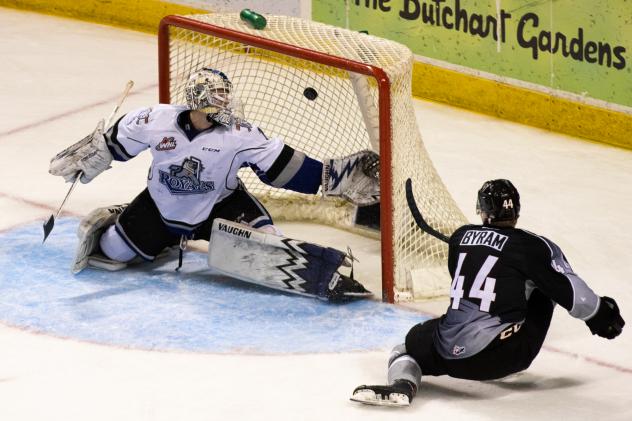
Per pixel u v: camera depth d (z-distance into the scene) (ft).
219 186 54.34
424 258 55.16
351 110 67.72
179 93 63.52
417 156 57.06
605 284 57.21
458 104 82.94
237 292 54.39
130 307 52.49
